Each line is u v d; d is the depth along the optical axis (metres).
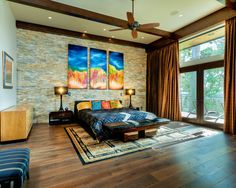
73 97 5.64
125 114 3.96
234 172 2.07
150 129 3.62
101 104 5.56
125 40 6.50
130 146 3.03
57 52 5.37
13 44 4.29
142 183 1.83
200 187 1.76
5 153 1.70
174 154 2.65
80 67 5.72
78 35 5.57
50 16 4.42
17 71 4.79
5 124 3.16
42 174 2.01
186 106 5.67
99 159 2.46
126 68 6.76
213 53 4.75
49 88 5.26
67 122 5.16
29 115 3.83
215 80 4.71
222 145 3.07
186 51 5.68
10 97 3.93
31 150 2.81
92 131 3.52
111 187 1.75
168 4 3.79
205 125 4.82
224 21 4.07
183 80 5.79
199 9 4.05
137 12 4.16
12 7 3.94
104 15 4.24
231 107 3.94
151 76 6.96
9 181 1.35
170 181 1.87
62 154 2.64
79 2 3.66
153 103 6.77
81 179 1.90
